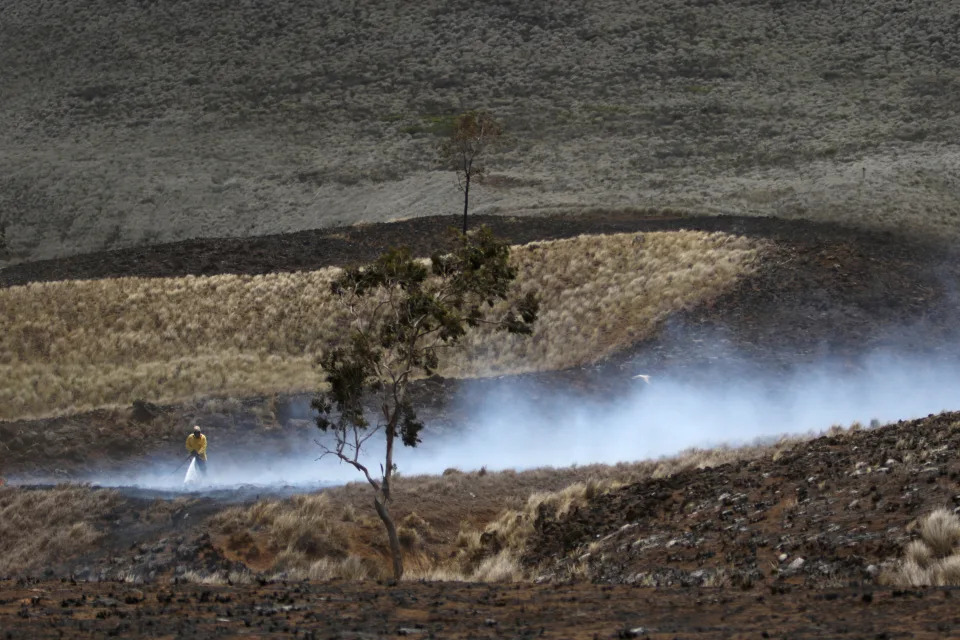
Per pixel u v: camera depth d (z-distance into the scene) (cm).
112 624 1762
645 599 2112
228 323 10525
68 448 6700
